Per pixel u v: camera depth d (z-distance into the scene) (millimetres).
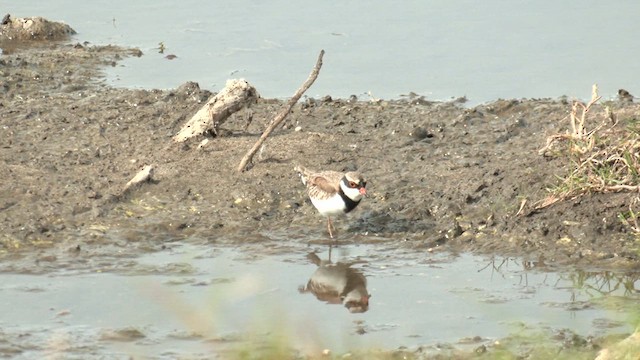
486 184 15805
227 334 12203
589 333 12086
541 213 14992
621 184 14859
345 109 19266
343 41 23250
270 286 13523
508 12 24750
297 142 17562
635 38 22906
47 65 22047
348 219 15398
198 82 21141
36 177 16312
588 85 20453
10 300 13086
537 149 16875
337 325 12453
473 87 20625
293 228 15242
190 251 14555
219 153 17141
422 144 17594
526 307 12859
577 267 13898
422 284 13555
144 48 23281
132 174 16547
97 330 12336
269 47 23047
